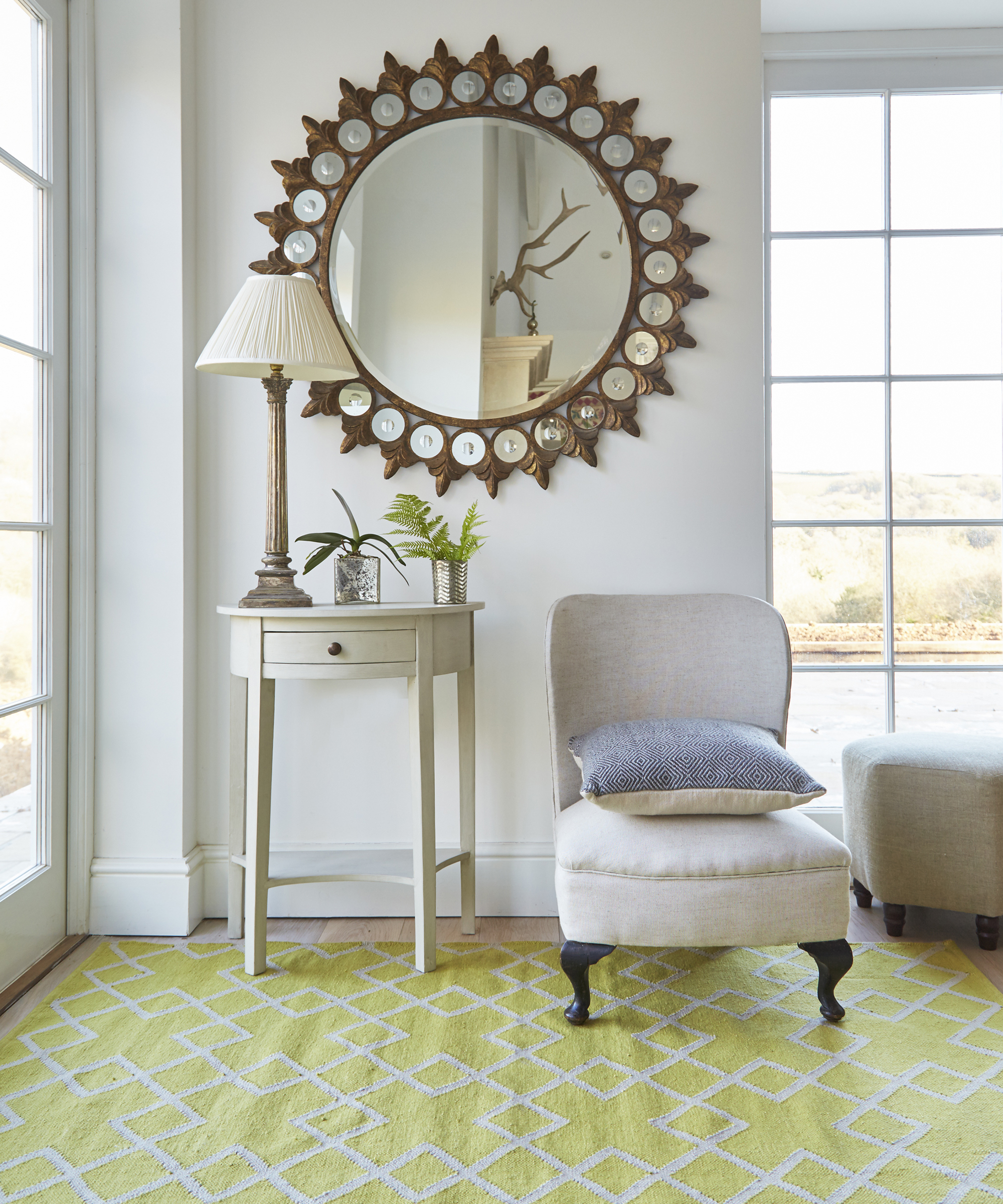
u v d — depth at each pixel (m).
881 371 2.82
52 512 2.17
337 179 2.38
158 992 1.94
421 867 2.02
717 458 2.39
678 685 2.18
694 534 2.40
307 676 1.96
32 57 2.11
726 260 2.38
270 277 2.02
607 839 1.79
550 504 2.41
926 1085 1.57
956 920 2.36
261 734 1.99
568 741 2.12
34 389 2.12
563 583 2.41
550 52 2.38
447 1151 1.39
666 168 2.38
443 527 2.23
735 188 2.37
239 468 2.39
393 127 2.38
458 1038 1.73
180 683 2.29
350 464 2.41
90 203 2.25
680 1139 1.42
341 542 2.16
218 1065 1.63
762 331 2.38
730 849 1.74
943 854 2.17
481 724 2.42
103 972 2.04
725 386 2.39
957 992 1.93
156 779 2.29
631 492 2.40
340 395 2.38
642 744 1.86
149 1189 1.31
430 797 2.03
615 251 2.38
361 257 2.39
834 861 1.75
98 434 2.28
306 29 2.38
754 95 2.36
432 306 2.39
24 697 2.09
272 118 2.39
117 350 2.28
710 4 2.36
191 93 2.35
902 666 2.85
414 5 2.38
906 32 2.76
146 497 2.28
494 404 2.39
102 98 2.27
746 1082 1.58
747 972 2.03
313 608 2.03
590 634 2.20
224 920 2.37
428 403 2.39
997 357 2.81
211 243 2.38
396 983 1.98
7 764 2.01
